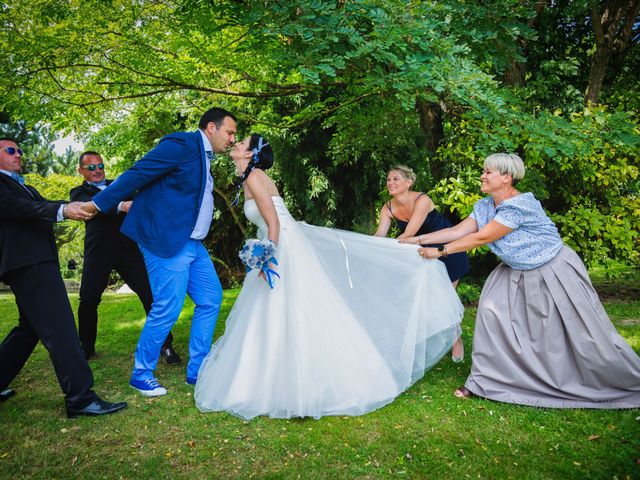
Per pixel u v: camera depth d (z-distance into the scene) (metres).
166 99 6.73
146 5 5.19
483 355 3.09
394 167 3.87
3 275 2.80
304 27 3.58
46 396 3.34
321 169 10.67
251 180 3.15
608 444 2.43
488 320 3.07
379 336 3.20
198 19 4.66
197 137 3.38
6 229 2.82
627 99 7.12
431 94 4.11
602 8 6.68
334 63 3.67
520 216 2.95
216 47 5.60
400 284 3.32
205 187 3.38
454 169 6.43
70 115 6.02
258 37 4.25
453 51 3.97
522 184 5.71
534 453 2.39
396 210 3.96
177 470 2.32
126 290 11.09
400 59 4.03
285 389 2.90
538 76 6.73
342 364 2.99
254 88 6.39
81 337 4.25
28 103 5.49
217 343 3.41
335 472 2.28
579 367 2.88
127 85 5.78
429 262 3.38
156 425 2.82
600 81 6.76
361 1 3.80
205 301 3.58
